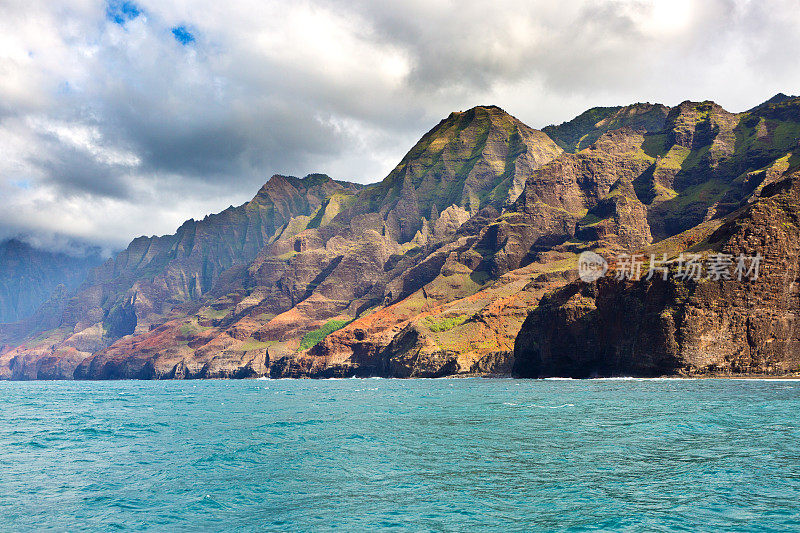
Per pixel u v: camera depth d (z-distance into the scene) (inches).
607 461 1801.2
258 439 2433.6
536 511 1330.0
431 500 1429.6
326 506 1402.6
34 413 4237.2
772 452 1854.1
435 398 4697.3
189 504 1441.9
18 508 1441.9
